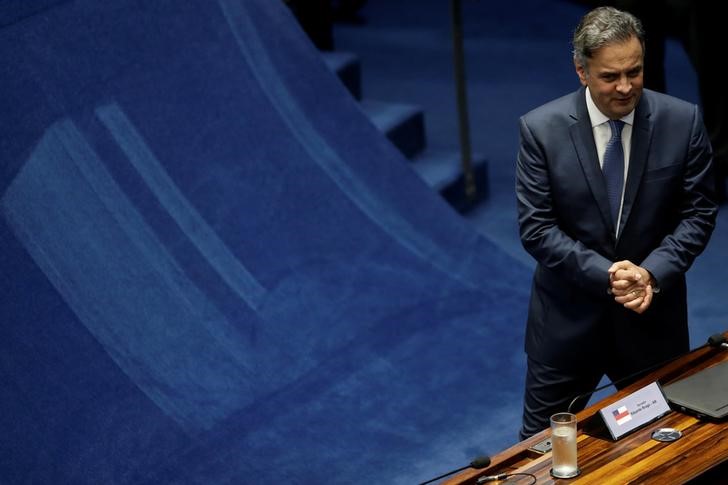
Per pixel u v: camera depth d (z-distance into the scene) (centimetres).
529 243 1200
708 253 2161
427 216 2142
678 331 1227
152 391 1581
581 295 1215
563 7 3791
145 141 1802
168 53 1905
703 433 1055
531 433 1288
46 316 1539
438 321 1911
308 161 2045
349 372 1755
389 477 1515
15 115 1633
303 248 1942
